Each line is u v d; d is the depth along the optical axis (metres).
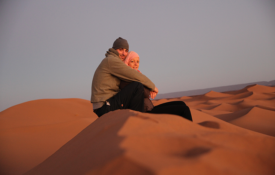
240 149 0.82
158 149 0.75
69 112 18.84
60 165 1.04
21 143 7.07
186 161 0.63
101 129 1.15
